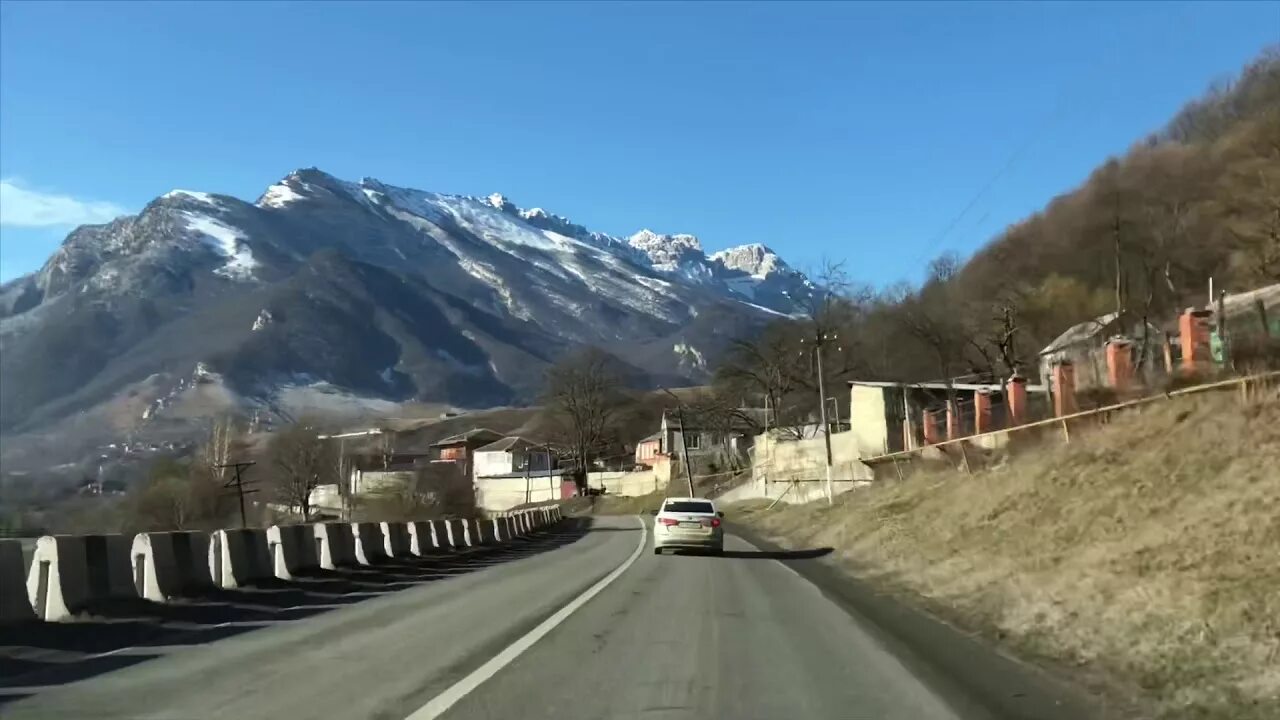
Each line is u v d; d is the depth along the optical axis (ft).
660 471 337.11
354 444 440.04
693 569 77.25
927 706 28.12
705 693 29.45
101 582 42.96
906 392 165.89
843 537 99.14
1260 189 175.52
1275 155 181.88
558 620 45.78
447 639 39.65
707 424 353.31
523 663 34.22
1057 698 29.35
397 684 30.32
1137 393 80.23
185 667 32.94
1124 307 175.63
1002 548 61.67
